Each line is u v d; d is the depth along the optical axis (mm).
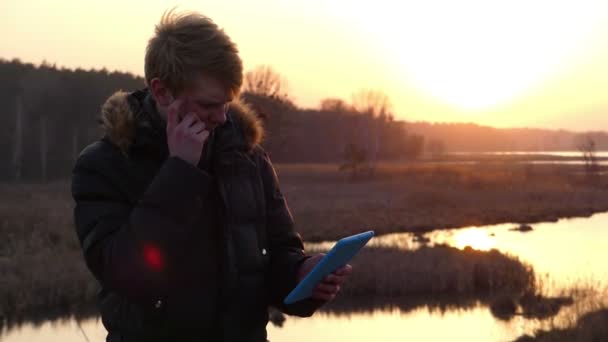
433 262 17562
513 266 17031
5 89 61656
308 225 28266
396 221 30547
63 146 58875
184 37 1671
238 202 1869
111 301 1833
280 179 55844
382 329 13023
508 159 125750
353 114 101125
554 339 10969
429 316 13969
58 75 62750
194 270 1778
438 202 36750
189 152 1673
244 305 1848
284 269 2010
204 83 1669
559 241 24906
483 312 14180
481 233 27922
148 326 1758
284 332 12836
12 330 12375
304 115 95938
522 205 37719
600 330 10797
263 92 46219
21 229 20375
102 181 1797
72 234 20344
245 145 1927
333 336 12508
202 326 1790
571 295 14820
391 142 114438
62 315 13539
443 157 135625
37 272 15594
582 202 39969
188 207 1652
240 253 1841
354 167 57344
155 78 1718
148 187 1690
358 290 16062
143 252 1617
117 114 1791
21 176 52312
